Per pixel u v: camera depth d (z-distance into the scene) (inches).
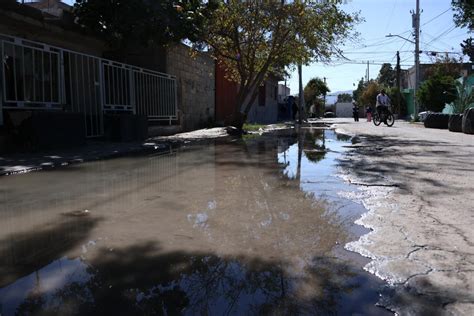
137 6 486.0
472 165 292.8
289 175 257.9
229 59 753.6
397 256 124.5
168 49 626.8
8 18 397.4
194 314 92.9
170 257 124.7
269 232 147.0
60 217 165.6
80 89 437.1
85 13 495.5
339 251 128.9
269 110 1469.0
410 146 425.7
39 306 95.7
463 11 678.5
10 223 157.6
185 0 532.7
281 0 646.5
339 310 94.4
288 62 740.7
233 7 641.0
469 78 1220.5
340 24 666.2
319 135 627.5
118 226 154.2
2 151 327.3
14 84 345.7
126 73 514.9
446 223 155.9
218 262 121.2
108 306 96.0
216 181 238.8
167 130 616.1
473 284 106.3
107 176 253.4
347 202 188.7
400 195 201.3
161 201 191.3
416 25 1296.8
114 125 452.8
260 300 99.2
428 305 96.3
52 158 309.4
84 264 119.6
